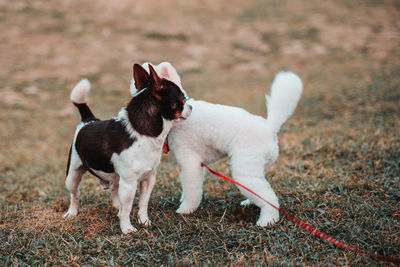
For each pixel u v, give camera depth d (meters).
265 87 12.14
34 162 7.13
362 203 3.77
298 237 3.31
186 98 3.76
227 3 24.08
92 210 4.23
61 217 4.11
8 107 10.63
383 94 9.14
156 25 20.08
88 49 16.47
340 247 3.12
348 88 10.35
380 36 17.48
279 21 20.69
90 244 3.41
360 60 14.19
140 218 3.71
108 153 3.41
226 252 3.14
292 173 4.83
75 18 20.23
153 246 3.26
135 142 3.29
